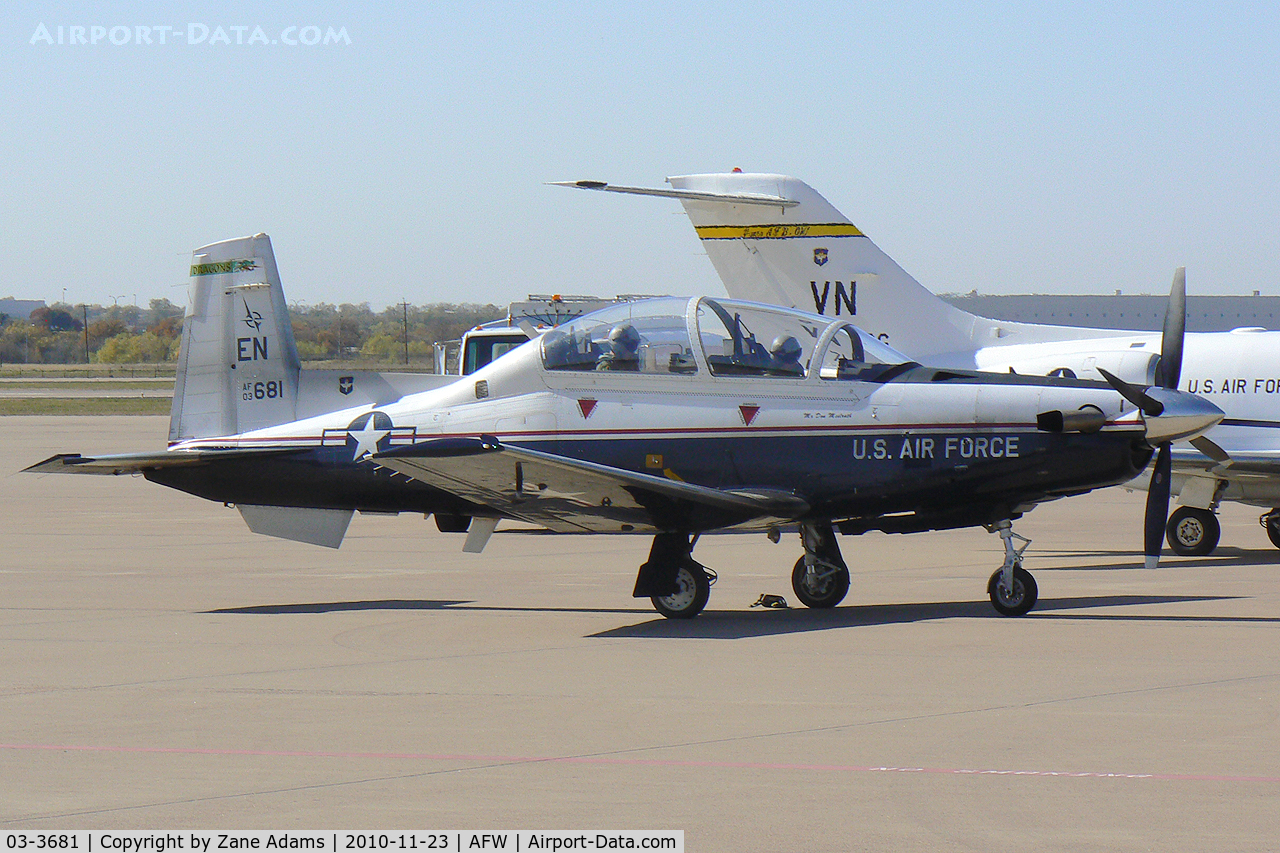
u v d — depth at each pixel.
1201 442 31.00
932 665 19.22
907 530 24.92
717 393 24.58
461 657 20.44
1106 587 27.69
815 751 14.56
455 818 12.45
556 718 16.25
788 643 21.30
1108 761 14.01
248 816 12.58
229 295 27.75
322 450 26.59
